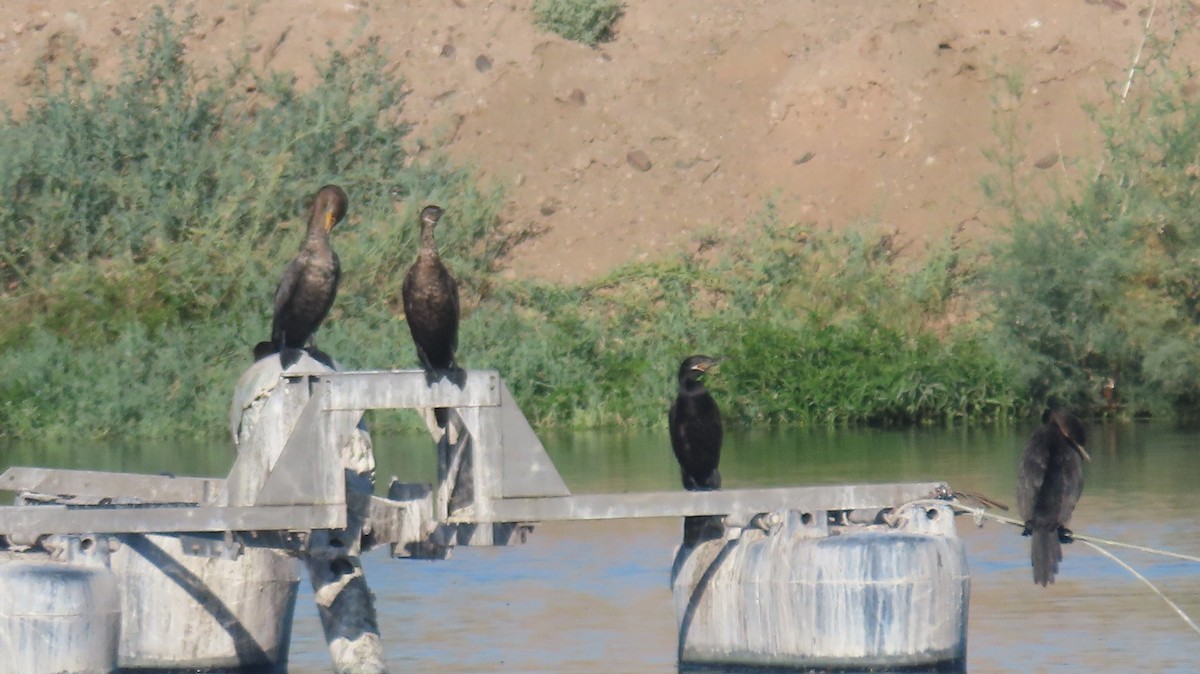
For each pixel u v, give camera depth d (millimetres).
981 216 23688
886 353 20375
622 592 11289
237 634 9781
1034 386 19984
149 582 9766
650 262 22812
